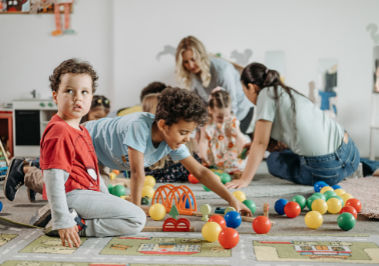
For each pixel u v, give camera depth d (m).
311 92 3.99
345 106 3.99
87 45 4.25
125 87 4.07
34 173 1.62
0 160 2.19
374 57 3.95
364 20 3.95
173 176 2.37
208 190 1.99
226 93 2.63
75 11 4.24
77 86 1.15
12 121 4.04
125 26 4.04
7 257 1.00
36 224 1.27
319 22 3.97
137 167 1.38
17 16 4.26
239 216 1.30
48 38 4.27
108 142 1.50
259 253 1.04
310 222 1.33
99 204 1.18
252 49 4.02
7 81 4.31
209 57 3.69
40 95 4.31
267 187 2.14
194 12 4.02
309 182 2.20
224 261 0.98
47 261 0.98
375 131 4.03
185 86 3.66
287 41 4.00
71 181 1.17
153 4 4.02
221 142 2.63
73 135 1.15
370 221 1.46
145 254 1.04
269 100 2.08
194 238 1.19
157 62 4.05
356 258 1.01
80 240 1.12
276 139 2.18
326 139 2.10
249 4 4.00
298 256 1.02
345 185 2.20
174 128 1.29
